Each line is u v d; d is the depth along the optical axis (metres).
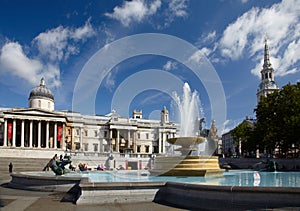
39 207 12.27
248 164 59.03
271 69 137.50
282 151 61.25
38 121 81.75
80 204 12.82
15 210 11.68
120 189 13.44
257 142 66.12
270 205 10.20
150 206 12.41
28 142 84.06
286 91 58.28
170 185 13.63
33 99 92.50
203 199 11.91
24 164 55.19
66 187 16.45
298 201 9.80
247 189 10.75
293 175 24.61
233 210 10.82
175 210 11.56
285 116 55.09
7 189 18.77
